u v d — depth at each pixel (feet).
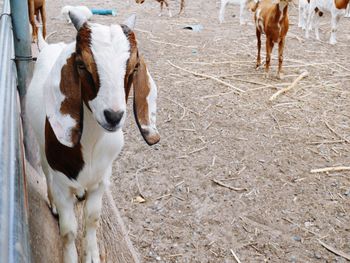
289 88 23.52
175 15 42.75
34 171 11.02
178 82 24.25
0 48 7.63
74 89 6.57
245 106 21.40
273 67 27.37
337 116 20.53
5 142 4.46
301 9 37.70
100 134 7.32
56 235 9.59
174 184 15.10
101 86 6.02
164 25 37.55
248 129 19.11
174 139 18.08
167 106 21.11
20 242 3.40
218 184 15.15
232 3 39.01
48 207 10.13
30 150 11.14
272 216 13.67
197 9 46.16
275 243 12.57
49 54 9.41
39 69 9.19
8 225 3.42
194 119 19.89
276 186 15.12
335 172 15.97
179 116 20.12
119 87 6.04
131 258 10.77
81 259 9.18
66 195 8.02
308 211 13.91
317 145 17.88
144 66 6.84
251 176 15.67
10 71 6.93
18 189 4.04
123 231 11.48
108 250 10.32
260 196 14.58
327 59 29.07
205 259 11.96
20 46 10.94
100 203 8.59
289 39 34.17
